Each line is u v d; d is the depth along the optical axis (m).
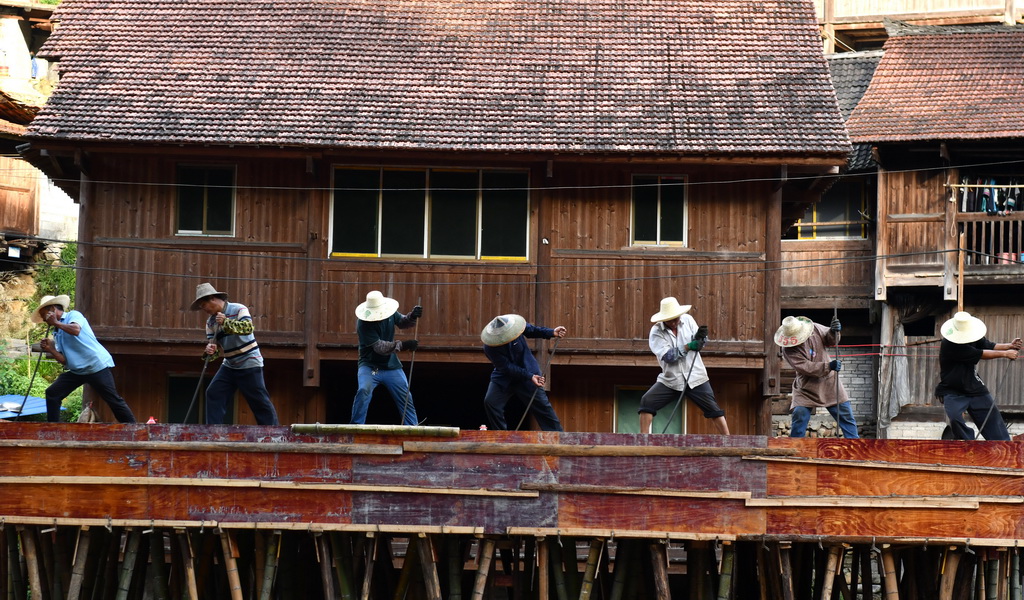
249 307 18.53
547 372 18.47
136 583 13.68
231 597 13.08
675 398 15.12
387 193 18.75
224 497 12.27
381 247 18.72
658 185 18.75
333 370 19.38
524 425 19.62
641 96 18.95
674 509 12.20
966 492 12.23
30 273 28.50
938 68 24.09
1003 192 22.73
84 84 18.83
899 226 23.38
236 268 18.59
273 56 19.58
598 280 18.64
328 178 18.70
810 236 25.11
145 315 18.48
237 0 20.69
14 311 27.67
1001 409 23.30
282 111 18.50
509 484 12.23
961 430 13.30
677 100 18.86
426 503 12.22
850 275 24.81
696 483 12.23
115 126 18.03
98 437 12.32
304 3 20.69
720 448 12.24
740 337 18.55
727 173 18.73
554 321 18.59
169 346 18.44
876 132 22.62
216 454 12.31
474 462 12.27
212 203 18.73
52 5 32.06
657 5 20.73
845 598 13.26
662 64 19.56
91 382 13.73
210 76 19.12
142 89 18.80
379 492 12.23
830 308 24.86
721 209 18.75
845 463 12.23
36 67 31.17
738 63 19.52
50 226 29.12
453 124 18.39
